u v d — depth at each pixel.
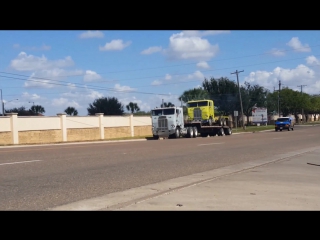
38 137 43.91
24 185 11.02
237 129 72.00
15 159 17.45
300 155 20.77
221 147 26.25
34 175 12.81
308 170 14.93
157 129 44.09
